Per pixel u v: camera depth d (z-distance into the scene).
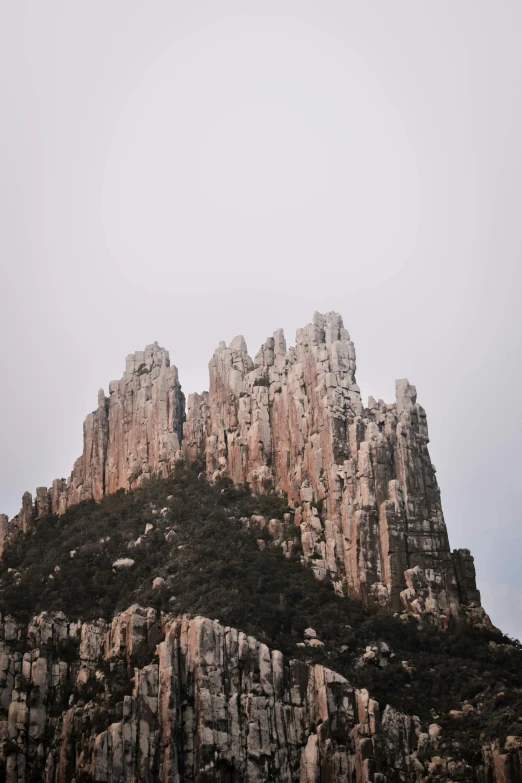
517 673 167.75
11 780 157.50
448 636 173.00
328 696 158.38
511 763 150.25
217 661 158.88
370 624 171.50
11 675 164.25
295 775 155.38
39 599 175.38
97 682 163.12
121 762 153.50
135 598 173.62
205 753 153.50
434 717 160.25
